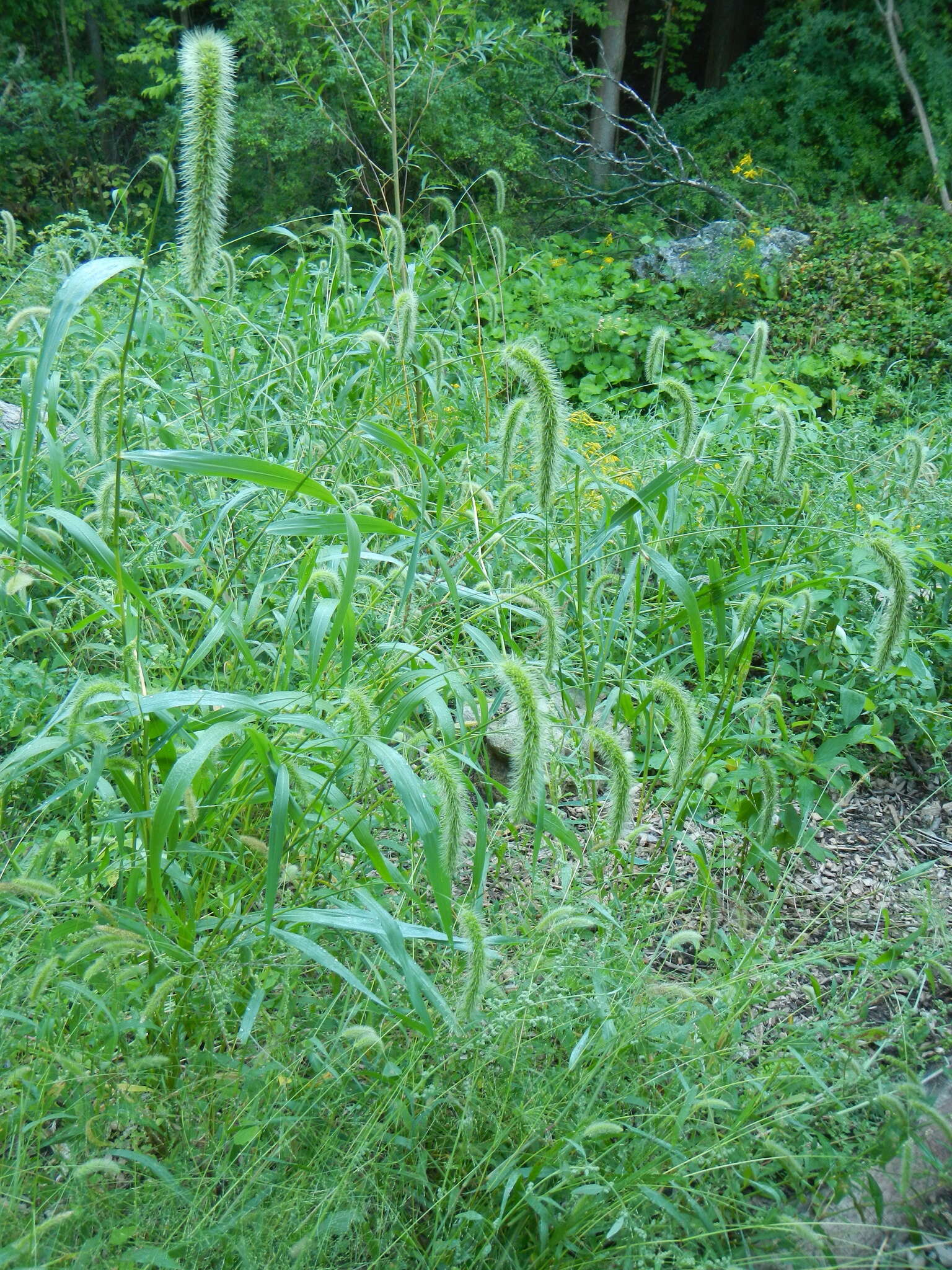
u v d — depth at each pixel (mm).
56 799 2248
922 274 10031
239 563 2660
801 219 11477
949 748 4188
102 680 2002
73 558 3736
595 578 3619
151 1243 1896
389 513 4059
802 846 3184
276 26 10180
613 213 12227
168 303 5078
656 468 4684
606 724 3477
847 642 3729
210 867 2295
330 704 2520
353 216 11258
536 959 2252
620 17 13852
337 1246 1889
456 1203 2016
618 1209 2002
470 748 3092
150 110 13711
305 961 2396
